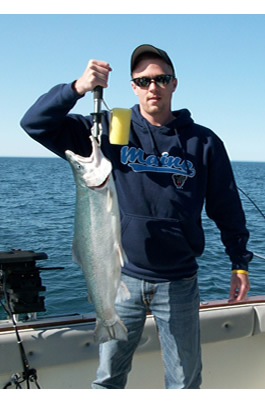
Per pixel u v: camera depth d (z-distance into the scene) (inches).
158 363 113.0
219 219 102.9
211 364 117.3
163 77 89.4
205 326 113.6
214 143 97.3
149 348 109.4
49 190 1011.9
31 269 101.3
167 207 89.0
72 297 230.1
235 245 101.6
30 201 749.9
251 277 275.6
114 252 80.9
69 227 473.4
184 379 91.1
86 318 107.0
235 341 119.3
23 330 101.0
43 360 100.1
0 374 96.7
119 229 80.8
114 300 82.7
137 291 90.3
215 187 98.9
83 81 78.0
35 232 437.1
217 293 244.2
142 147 92.2
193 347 92.5
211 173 97.5
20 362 98.2
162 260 89.5
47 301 224.4
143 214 88.7
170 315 90.3
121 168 90.9
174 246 89.8
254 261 316.2
